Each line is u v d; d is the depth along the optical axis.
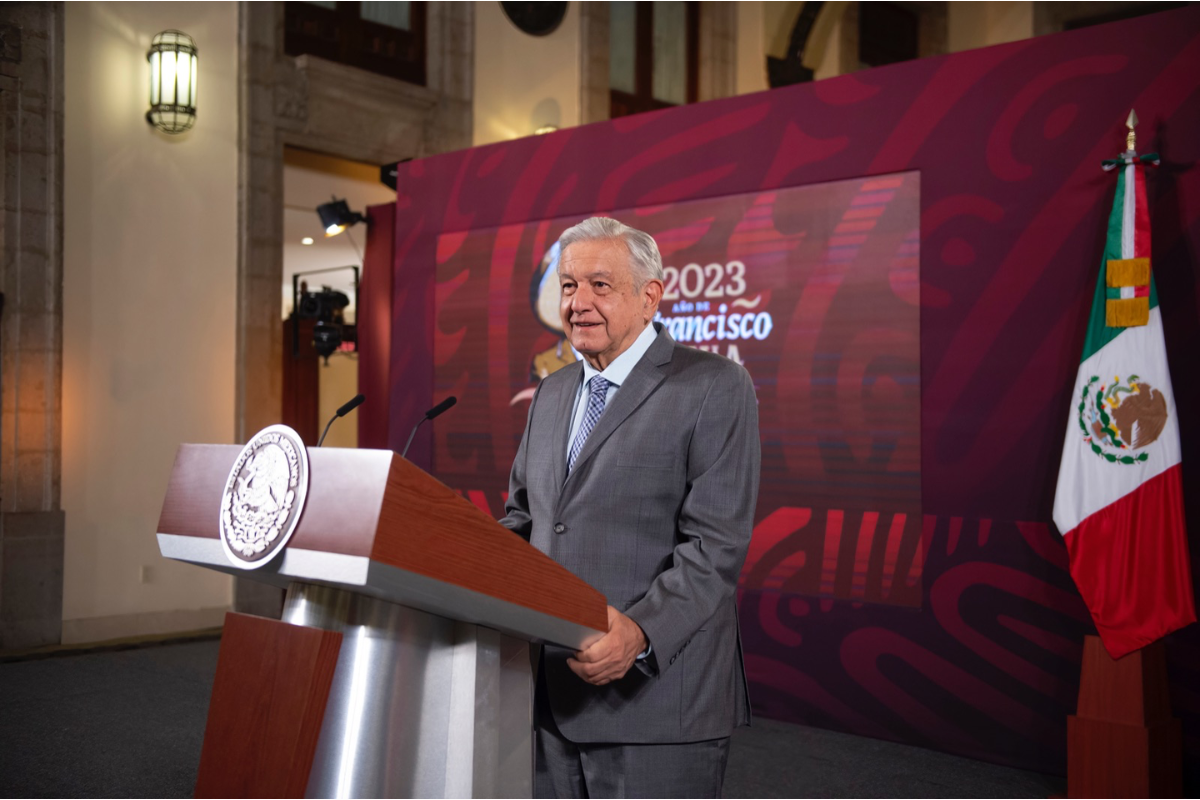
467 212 5.02
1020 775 3.33
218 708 1.23
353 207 7.35
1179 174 3.19
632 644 1.36
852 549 3.83
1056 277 3.43
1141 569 2.96
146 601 5.34
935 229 3.70
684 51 8.02
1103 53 3.36
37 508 4.95
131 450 5.31
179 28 5.53
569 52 7.30
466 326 4.98
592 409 1.65
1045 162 3.46
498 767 1.27
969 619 3.55
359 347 6.02
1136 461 3.02
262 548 1.11
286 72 5.91
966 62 3.64
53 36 4.99
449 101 6.65
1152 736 2.88
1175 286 3.18
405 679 1.22
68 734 3.53
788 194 4.05
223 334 5.70
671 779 1.51
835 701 3.82
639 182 4.44
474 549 1.12
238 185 5.76
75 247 5.12
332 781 1.17
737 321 4.15
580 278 1.58
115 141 5.29
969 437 3.60
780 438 4.02
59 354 5.00
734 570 1.50
